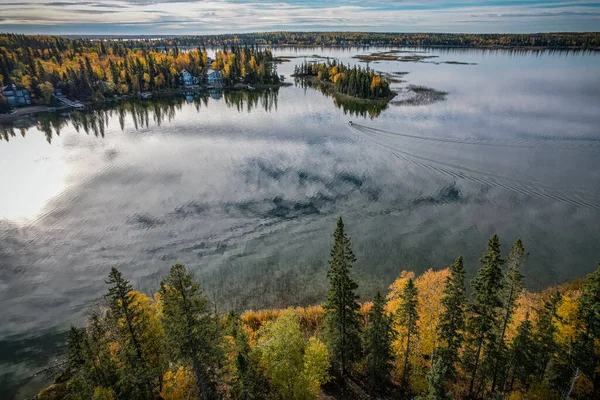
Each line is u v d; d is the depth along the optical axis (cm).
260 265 6272
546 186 8656
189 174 9462
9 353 4747
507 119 13675
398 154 10600
